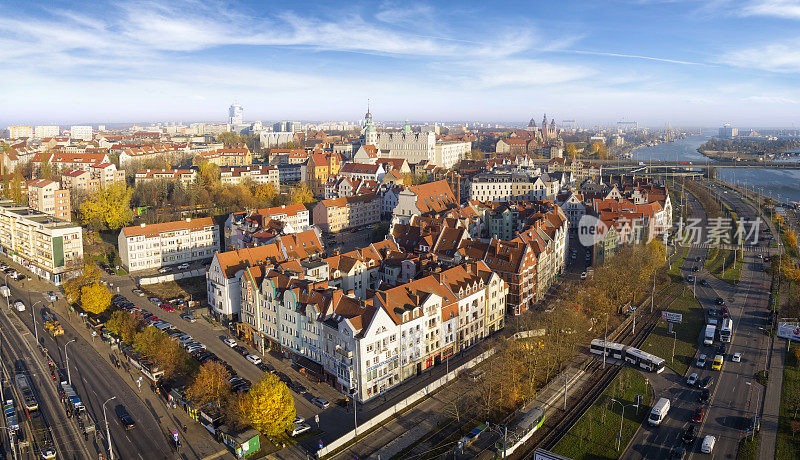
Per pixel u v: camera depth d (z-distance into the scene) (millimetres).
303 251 195750
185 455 112875
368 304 135375
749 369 148875
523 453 113188
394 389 137500
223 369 133625
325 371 140125
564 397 132875
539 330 160250
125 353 155750
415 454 112625
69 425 123188
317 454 110875
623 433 120062
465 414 126938
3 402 130375
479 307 164375
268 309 156500
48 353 157375
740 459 110812
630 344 163375
